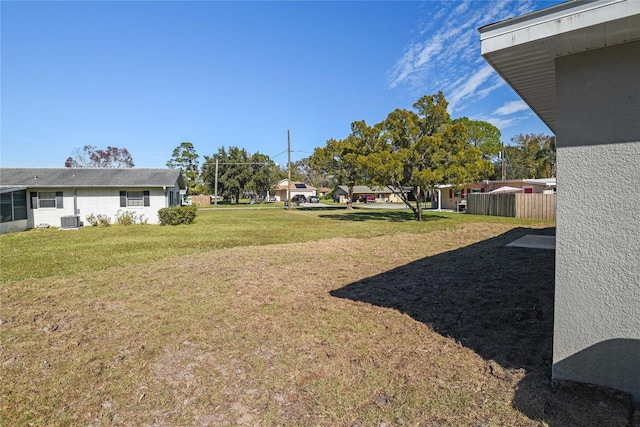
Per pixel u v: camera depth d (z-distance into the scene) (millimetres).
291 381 2533
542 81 2617
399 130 17844
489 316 3660
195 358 2971
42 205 16328
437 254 7812
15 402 2340
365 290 4953
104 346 3246
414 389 2322
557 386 2115
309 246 9391
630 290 1896
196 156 54750
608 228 1948
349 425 2000
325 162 30859
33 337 3467
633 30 1695
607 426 1757
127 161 51156
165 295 4871
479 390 2240
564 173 2076
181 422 2100
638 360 1892
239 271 6324
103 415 2188
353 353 2945
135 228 15008
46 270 6578
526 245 8500
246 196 51719
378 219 19328
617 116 1909
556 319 2135
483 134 40562
